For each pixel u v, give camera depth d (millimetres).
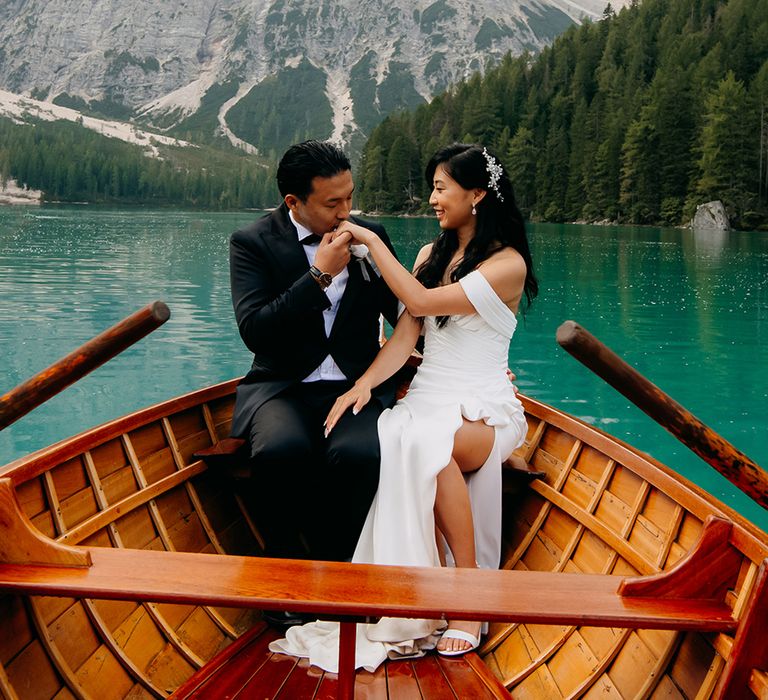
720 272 20625
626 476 2520
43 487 2191
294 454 2531
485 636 2568
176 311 12680
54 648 1916
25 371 8445
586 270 21000
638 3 94938
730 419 7094
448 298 2598
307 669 2174
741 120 54469
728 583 1721
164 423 2920
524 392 7965
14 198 140000
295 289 2619
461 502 2428
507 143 80062
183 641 2395
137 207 141250
